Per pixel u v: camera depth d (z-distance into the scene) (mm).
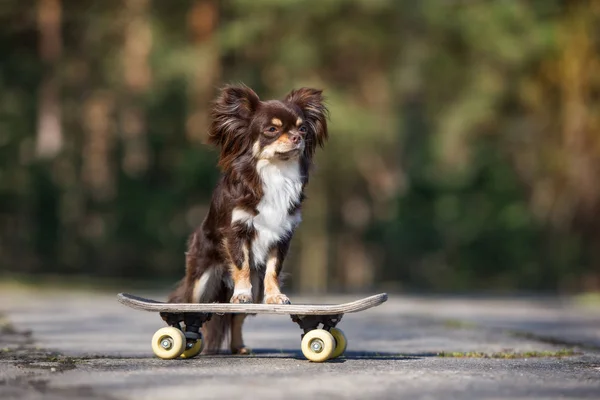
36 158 25375
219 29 25531
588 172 26719
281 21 24672
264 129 5883
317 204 26359
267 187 5895
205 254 6117
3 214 25266
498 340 8109
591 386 4488
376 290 24312
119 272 25828
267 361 5551
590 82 26562
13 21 26703
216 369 5055
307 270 26453
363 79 26547
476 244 27625
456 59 26516
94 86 26359
